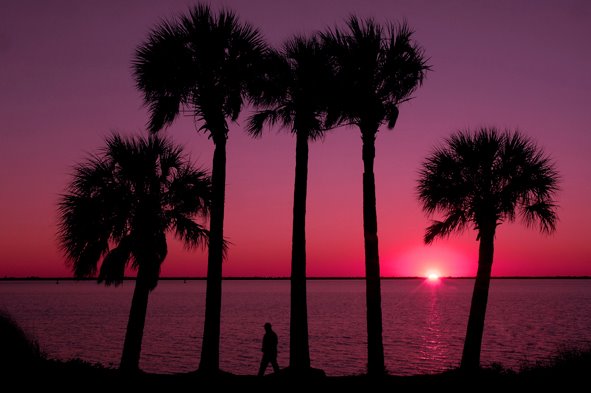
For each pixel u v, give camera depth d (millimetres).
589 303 136375
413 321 81750
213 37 19984
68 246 20531
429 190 22297
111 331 64062
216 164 20375
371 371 18953
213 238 20047
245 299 173375
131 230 20906
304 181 20438
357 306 127062
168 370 37781
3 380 15875
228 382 18672
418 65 19938
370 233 19609
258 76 20547
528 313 98000
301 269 20031
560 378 17469
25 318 84625
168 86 20234
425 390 17297
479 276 21750
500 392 16828
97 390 16328
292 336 19734
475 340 21172
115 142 21219
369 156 19859
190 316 91062
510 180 21938
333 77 19891
